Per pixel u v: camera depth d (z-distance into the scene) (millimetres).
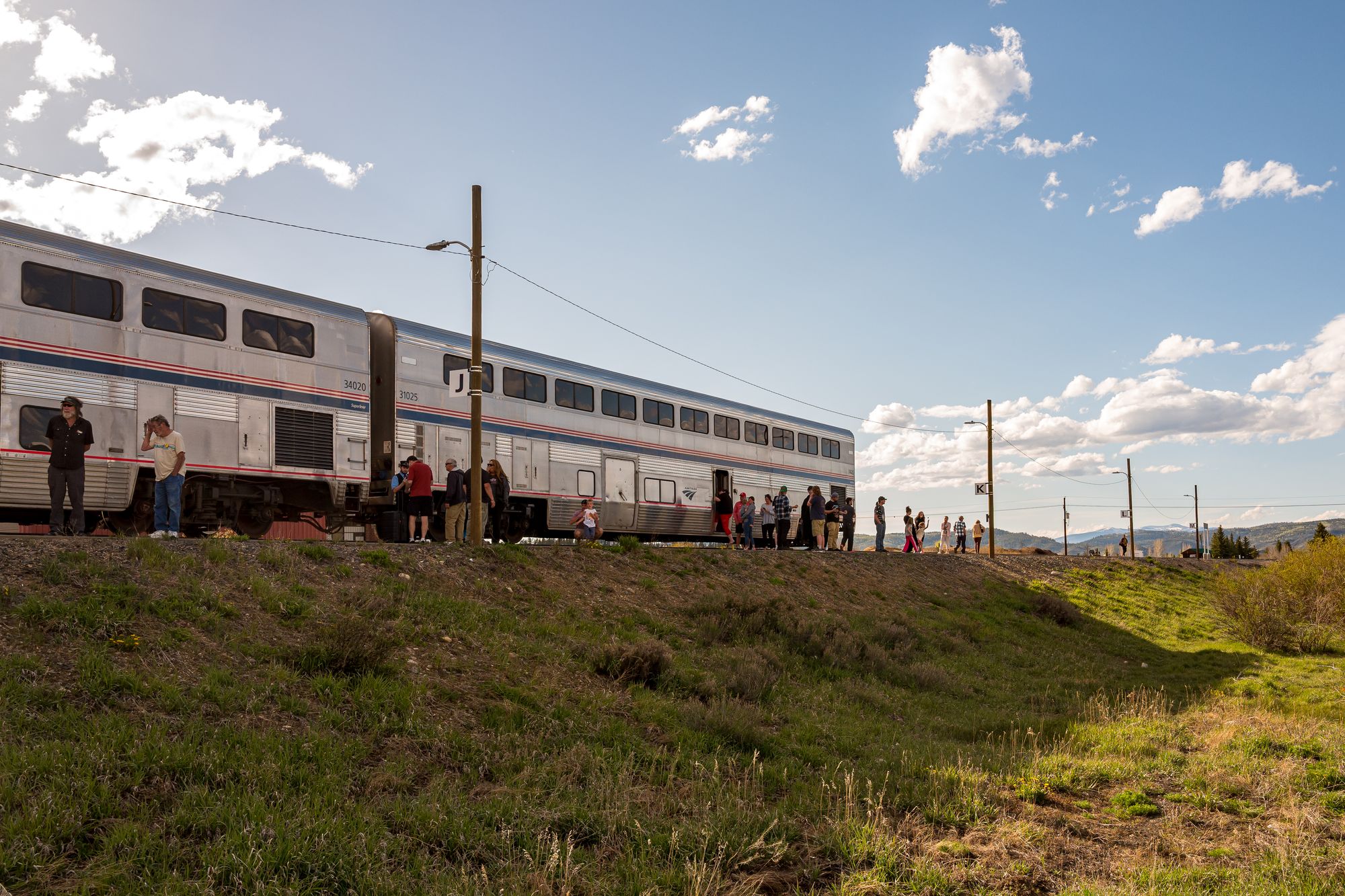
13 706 6629
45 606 8195
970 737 12109
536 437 22234
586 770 8328
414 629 10836
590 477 23828
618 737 9406
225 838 5590
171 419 14719
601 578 16297
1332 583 28562
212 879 5145
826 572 23750
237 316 15852
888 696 14156
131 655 7953
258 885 5160
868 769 9727
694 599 17156
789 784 8938
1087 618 28516
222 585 10156
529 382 22297
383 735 8008
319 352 17078
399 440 18750
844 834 7352
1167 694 16500
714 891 6102
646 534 26281
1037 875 6793
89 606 8469
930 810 8148
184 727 6992
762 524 28438
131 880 5059
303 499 17172
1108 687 17562
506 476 20984
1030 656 21000
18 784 5621
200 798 6039
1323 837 7602
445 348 20109
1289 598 27812
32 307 13281
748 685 12281
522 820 6855
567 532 23469
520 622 12648
